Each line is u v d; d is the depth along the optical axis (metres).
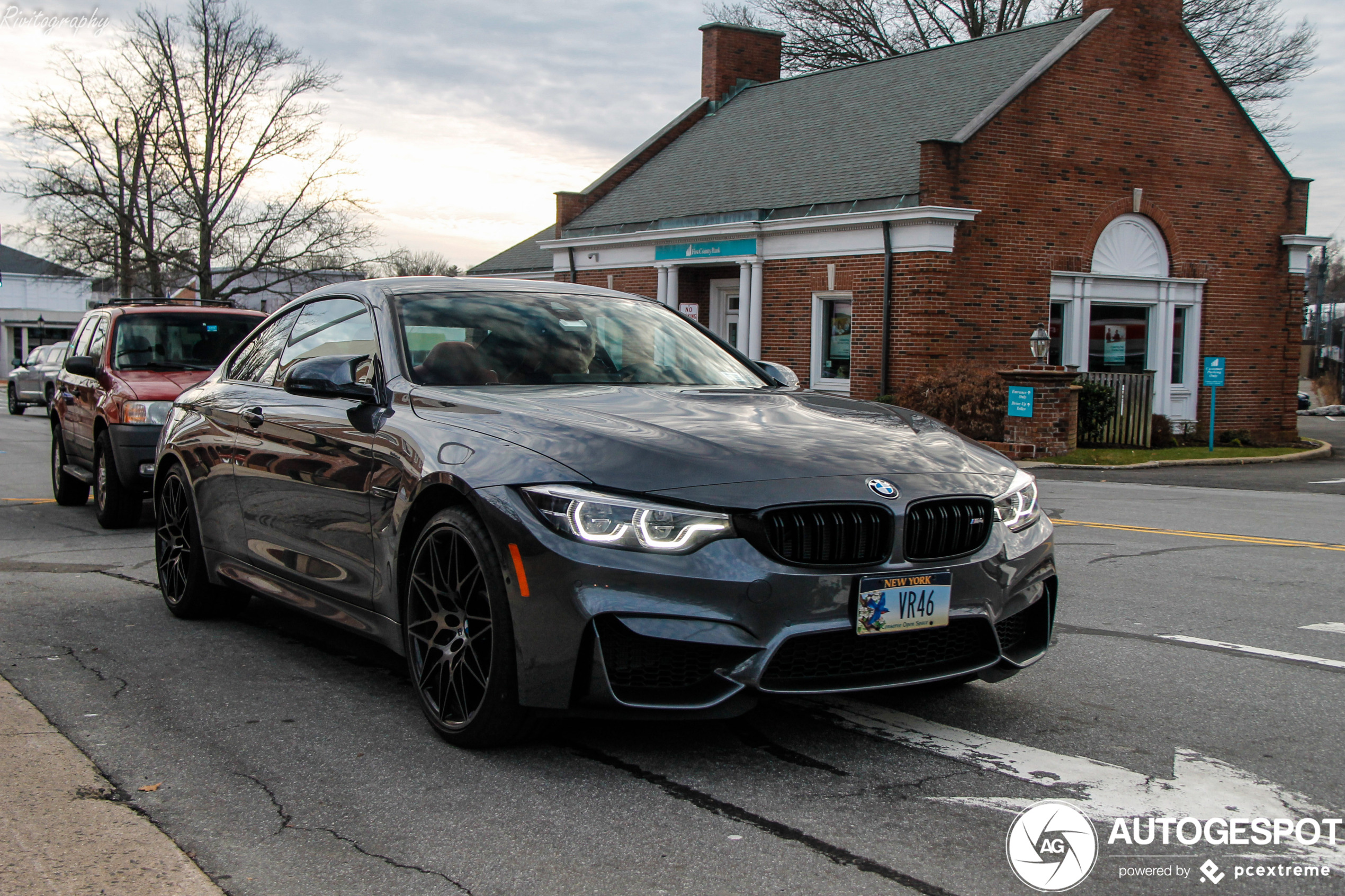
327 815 3.08
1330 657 4.89
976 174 19.86
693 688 3.23
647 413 3.79
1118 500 11.73
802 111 26.45
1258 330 23.55
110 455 8.38
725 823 3.04
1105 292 21.69
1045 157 20.64
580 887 2.66
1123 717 4.00
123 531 8.55
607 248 26.50
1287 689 4.38
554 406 3.81
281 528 4.61
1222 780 3.40
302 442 4.45
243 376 5.40
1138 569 7.14
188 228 35.72
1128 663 4.75
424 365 4.25
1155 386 22.33
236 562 5.02
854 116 24.50
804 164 23.58
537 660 3.27
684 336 5.07
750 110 28.47
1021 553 3.67
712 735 3.75
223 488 5.08
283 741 3.70
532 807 3.14
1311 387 50.41
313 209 35.97
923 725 3.89
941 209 19.23
